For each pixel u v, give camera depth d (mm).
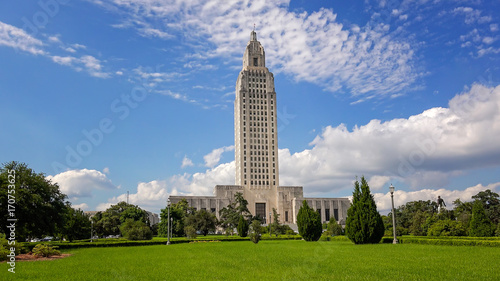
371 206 60281
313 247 54000
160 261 35094
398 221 129125
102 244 63812
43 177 61562
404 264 29219
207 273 25797
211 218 132500
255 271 26469
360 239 59375
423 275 23391
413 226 103250
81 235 91438
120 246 66188
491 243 49000
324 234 103062
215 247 58344
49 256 43000
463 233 77688
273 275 24391
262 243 70938
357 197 61719
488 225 73438
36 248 42719
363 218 59594
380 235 60031
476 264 28766
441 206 128000
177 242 78438
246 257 38094
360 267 27672
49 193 61062
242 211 166250
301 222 76938
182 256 40656
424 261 31281
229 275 24672
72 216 89188
